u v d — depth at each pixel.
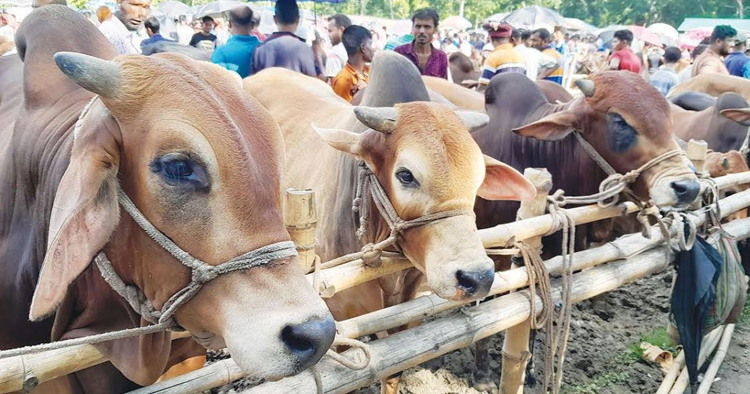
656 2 47.66
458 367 3.95
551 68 9.11
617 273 3.33
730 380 3.89
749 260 4.54
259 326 1.46
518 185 2.78
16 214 2.07
